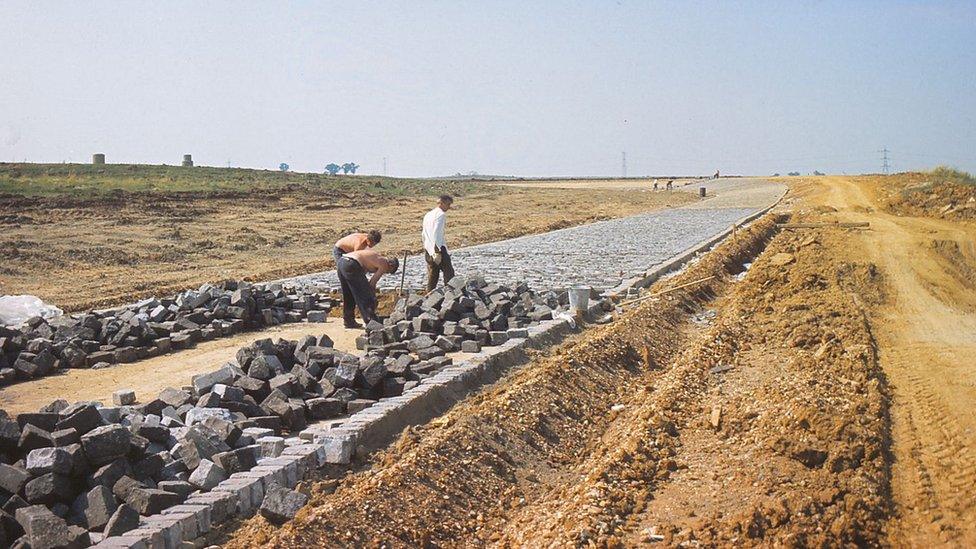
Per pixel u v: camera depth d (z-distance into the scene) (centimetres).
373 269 1478
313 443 858
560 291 1798
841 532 711
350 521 718
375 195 5053
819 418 927
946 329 1641
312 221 3766
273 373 1066
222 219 3566
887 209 4328
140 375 1189
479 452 897
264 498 723
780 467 847
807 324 1534
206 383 994
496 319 1386
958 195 4281
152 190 4016
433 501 787
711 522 741
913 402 1087
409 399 990
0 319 1552
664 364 1384
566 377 1167
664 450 929
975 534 720
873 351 1371
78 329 1309
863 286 2080
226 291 1596
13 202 3250
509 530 775
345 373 1043
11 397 1074
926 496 793
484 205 5319
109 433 725
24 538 634
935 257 2614
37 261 2439
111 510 677
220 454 786
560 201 5819
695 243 2908
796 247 2802
